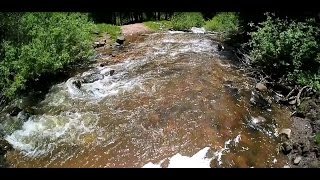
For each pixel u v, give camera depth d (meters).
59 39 11.12
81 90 10.61
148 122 8.86
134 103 9.76
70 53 11.71
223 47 14.21
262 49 11.42
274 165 7.42
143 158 7.65
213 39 15.63
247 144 8.02
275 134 8.43
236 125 8.68
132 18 22.95
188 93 10.11
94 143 8.22
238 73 11.53
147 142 8.15
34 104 9.88
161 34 17.05
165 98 9.91
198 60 12.61
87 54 12.35
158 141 8.16
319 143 7.78
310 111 9.02
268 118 9.05
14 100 10.00
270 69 11.41
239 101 9.73
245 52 13.52
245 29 15.15
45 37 10.80
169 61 12.61
